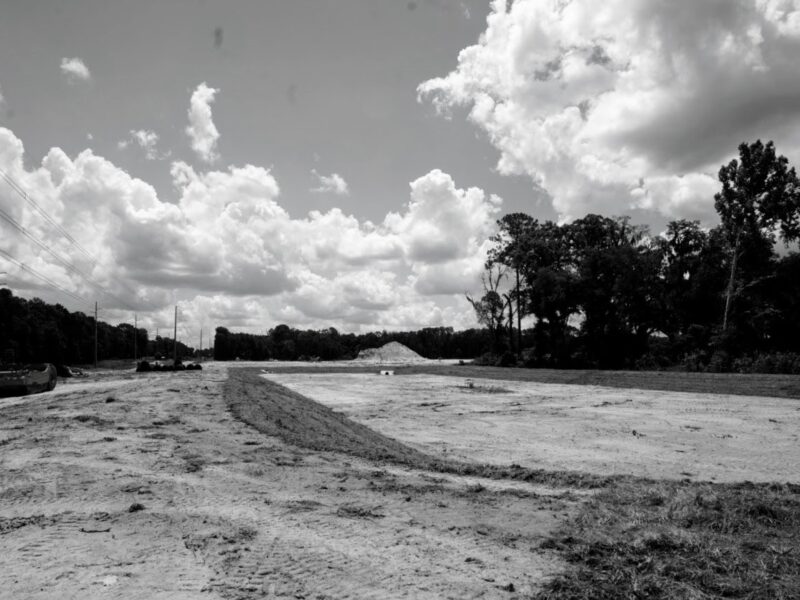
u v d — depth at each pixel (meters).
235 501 7.31
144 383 33.03
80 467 9.20
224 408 18.94
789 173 53.00
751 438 15.62
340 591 4.58
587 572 4.97
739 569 4.97
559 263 75.31
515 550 5.56
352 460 10.47
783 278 56.12
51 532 6.04
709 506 6.95
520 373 56.00
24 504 7.14
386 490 8.00
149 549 5.54
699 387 34.72
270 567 5.09
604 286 68.50
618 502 7.38
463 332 183.25
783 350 52.81
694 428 17.77
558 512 6.91
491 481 9.11
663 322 67.25
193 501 7.30
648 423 19.14
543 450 13.71
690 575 4.84
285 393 29.88
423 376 56.28
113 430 13.31
